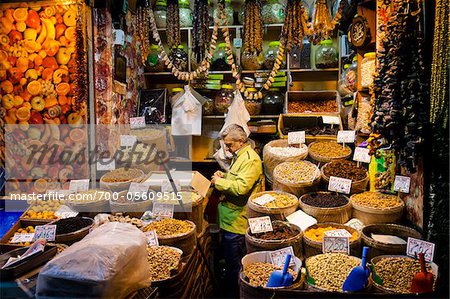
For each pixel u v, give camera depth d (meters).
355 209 2.87
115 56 3.78
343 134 3.59
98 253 1.75
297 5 3.32
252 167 3.37
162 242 2.71
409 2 2.06
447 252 2.25
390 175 2.89
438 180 2.26
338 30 4.32
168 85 4.95
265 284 2.23
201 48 3.36
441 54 2.03
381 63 2.24
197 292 2.89
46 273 1.69
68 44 3.35
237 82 3.65
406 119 2.06
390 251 2.45
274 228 2.79
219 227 3.66
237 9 4.45
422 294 1.99
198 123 4.25
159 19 4.38
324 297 2.05
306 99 4.49
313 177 3.19
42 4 3.33
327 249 2.51
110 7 3.65
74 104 3.37
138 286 1.91
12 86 3.41
